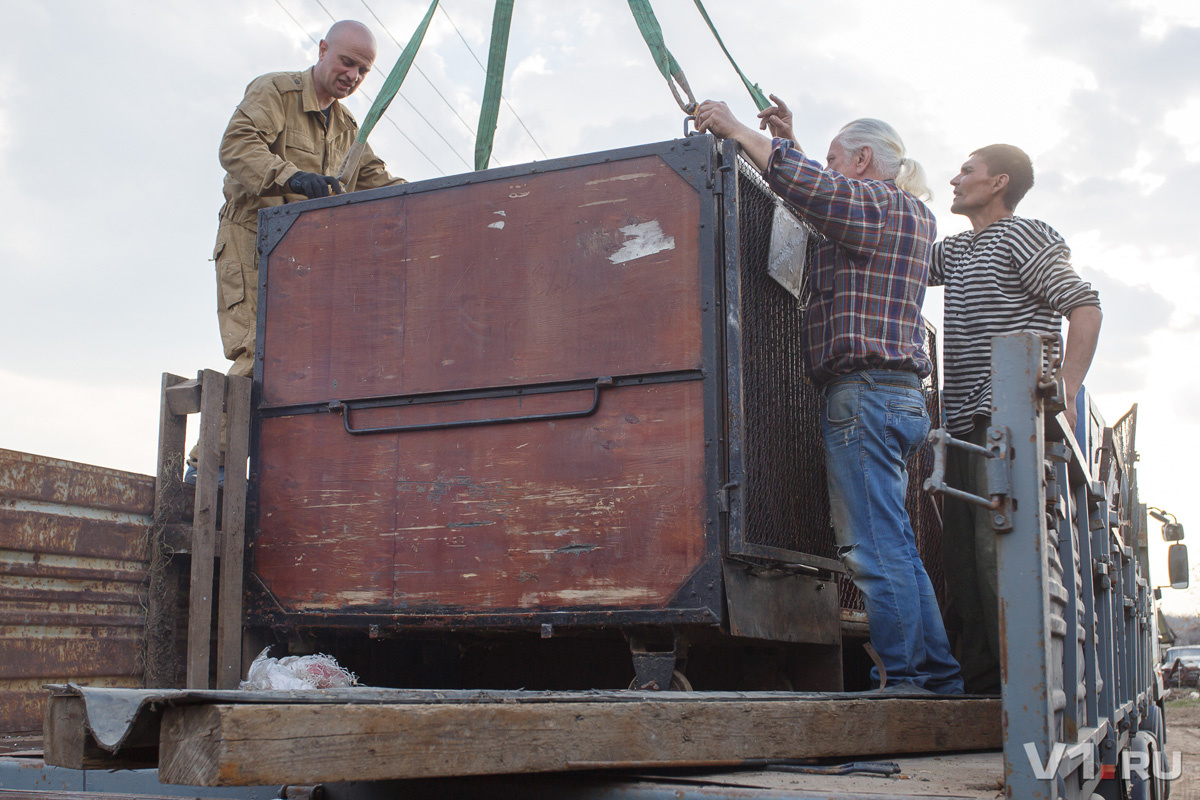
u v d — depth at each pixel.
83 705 1.53
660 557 3.13
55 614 3.13
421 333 3.55
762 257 3.51
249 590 3.66
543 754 1.79
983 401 3.85
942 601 4.96
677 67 3.62
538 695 1.94
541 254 3.41
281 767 1.45
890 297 3.39
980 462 3.89
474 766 1.69
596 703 1.90
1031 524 1.75
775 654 3.88
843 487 3.36
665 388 3.20
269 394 3.75
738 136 3.37
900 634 3.20
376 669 3.87
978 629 4.06
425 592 3.41
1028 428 1.78
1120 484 4.45
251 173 4.34
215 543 3.60
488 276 3.48
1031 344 1.79
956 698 2.86
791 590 3.51
